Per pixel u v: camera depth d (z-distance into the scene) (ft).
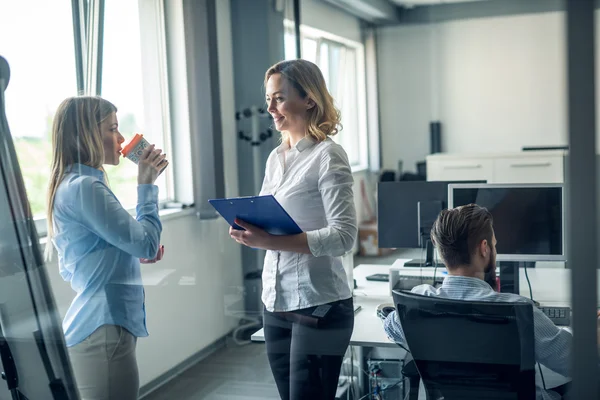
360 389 5.89
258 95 7.01
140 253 6.46
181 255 6.88
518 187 5.40
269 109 6.17
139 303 6.43
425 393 5.34
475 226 5.11
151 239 6.51
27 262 6.38
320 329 6.00
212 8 7.06
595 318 4.25
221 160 7.09
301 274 6.05
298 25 6.66
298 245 5.58
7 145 6.42
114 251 6.35
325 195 5.80
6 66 6.56
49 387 6.43
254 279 6.67
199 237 6.89
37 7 6.72
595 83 4.10
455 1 5.86
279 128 6.16
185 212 6.93
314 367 6.05
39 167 6.42
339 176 5.79
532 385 4.82
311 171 5.87
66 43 6.81
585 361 4.32
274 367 6.26
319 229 5.73
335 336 5.96
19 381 6.53
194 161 7.11
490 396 4.94
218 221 6.89
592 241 4.21
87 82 6.86
